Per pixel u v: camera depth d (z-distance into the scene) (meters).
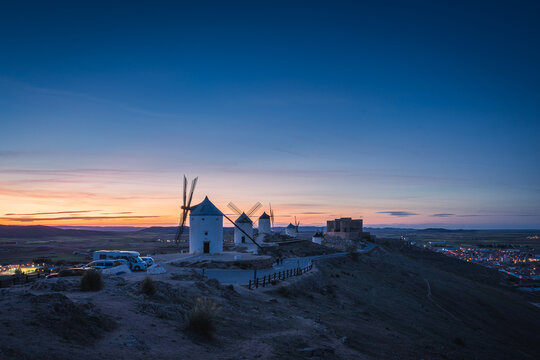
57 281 21.34
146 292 21.16
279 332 20.52
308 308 30.81
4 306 13.97
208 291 25.80
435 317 46.81
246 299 27.95
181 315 18.81
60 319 13.75
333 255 89.06
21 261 113.06
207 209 62.94
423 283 78.25
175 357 13.63
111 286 21.92
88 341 13.12
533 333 60.28
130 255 41.75
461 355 28.36
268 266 54.44
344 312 33.69
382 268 88.00
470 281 108.00
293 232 143.00
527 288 125.19
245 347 16.72
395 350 24.06
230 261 52.09
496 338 46.06
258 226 121.44
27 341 11.51
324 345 20.03
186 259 55.16
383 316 37.50
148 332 15.38
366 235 153.50
